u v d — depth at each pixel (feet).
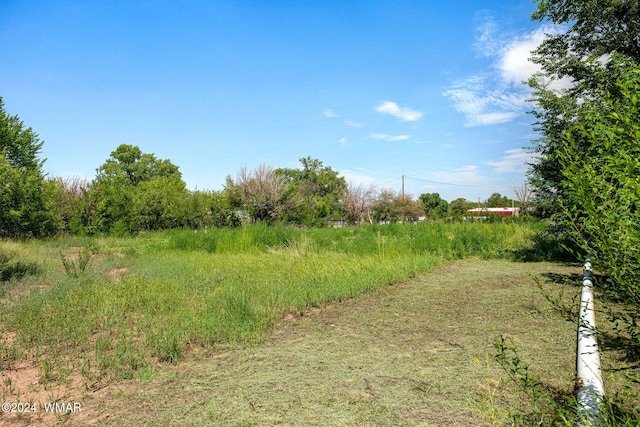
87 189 74.13
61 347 13.62
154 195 84.28
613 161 7.43
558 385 10.02
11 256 31.17
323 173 219.61
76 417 9.17
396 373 11.08
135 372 11.55
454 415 8.76
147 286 21.90
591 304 13.79
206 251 45.37
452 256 37.58
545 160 31.19
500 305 18.66
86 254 31.01
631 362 11.25
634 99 7.09
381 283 24.03
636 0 25.25
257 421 8.72
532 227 64.18
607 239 7.33
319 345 13.70
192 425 8.68
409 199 156.35
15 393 10.48
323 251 39.11
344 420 8.66
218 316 15.99
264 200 87.45
